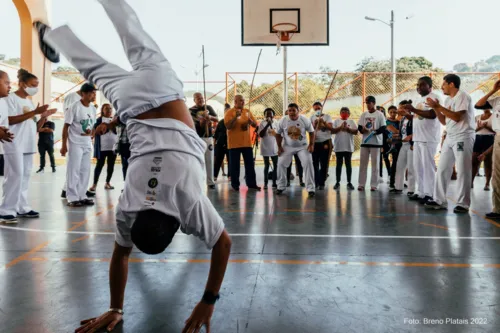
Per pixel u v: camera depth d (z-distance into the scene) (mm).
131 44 2135
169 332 2283
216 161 8438
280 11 10859
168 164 2010
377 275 3172
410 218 5363
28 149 5180
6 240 4188
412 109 6242
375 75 16328
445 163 5867
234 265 3402
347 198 7094
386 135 8547
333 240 4230
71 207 6082
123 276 2355
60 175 10672
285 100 11445
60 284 2965
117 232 2225
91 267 3344
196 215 2051
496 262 3502
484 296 2768
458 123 5641
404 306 2609
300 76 16094
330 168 13680
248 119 7996
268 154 8500
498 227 4832
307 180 7336
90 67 2199
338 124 8586
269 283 2996
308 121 7340
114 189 8078
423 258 3611
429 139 6379
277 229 4734
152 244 1880
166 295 2783
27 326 2338
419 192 6770
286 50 11383
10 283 2982
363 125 7973
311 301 2684
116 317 2354
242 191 7980
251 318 2443
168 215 1954
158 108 2133
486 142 8102
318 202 6660
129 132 2176
